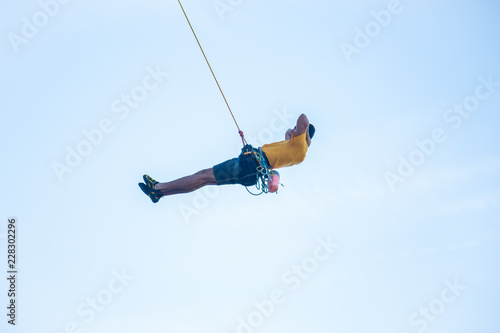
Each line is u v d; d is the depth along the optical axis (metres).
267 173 21.05
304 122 20.84
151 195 21.33
